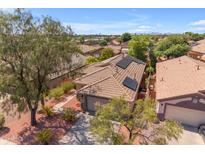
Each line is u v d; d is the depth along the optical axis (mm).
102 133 10453
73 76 20188
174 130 10750
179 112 18594
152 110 11758
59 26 16172
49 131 15930
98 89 20781
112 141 10469
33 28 14781
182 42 50594
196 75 22562
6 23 13594
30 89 15914
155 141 10695
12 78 14297
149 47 51344
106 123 11211
